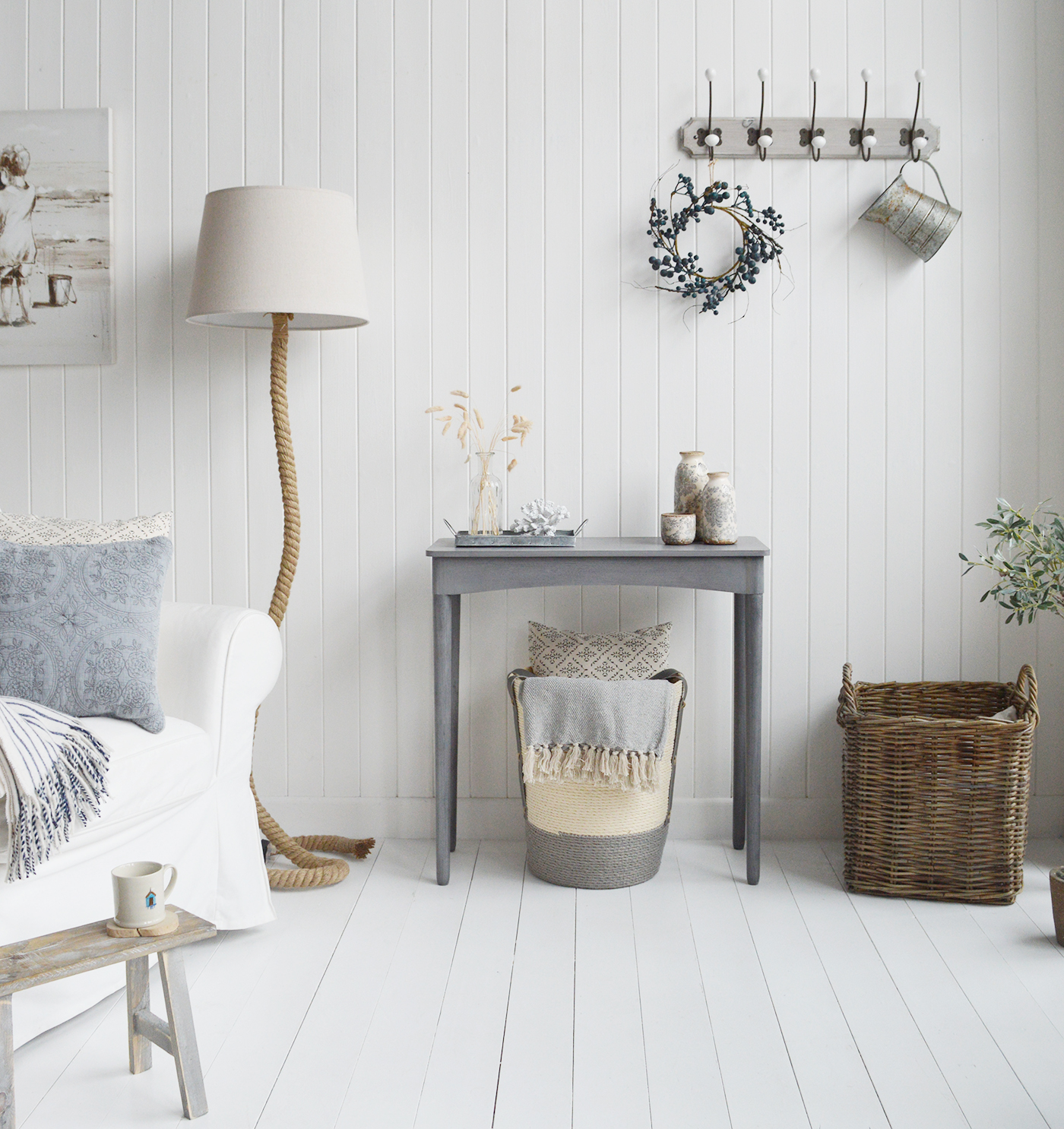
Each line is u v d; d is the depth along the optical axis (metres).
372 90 2.77
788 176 2.77
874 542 2.82
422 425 2.82
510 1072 1.73
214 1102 1.65
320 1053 1.79
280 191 2.39
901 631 2.83
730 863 2.67
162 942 1.56
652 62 2.75
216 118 2.79
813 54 2.74
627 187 2.77
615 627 2.85
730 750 2.87
